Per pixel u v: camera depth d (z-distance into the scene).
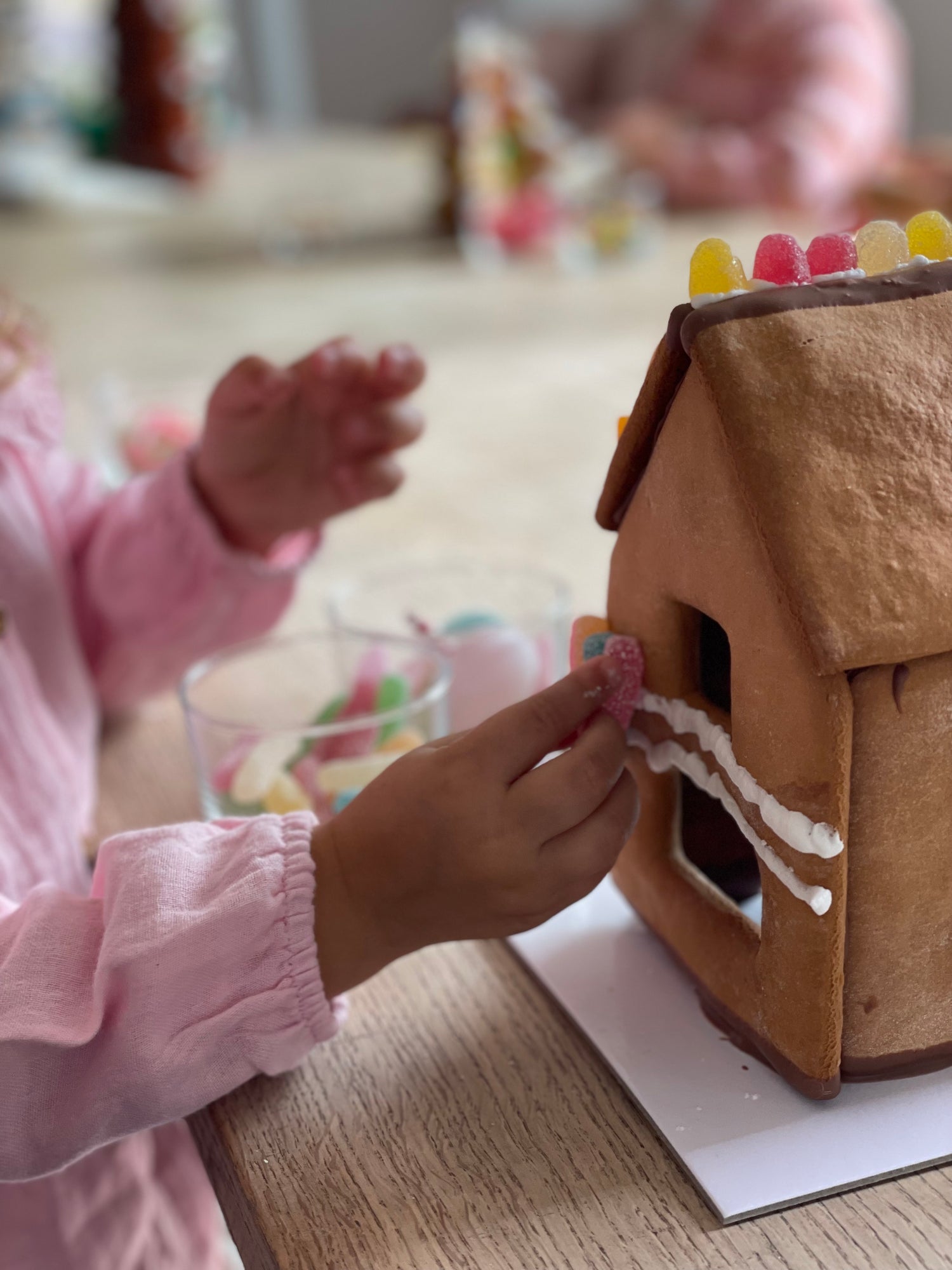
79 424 1.34
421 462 1.20
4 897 0.52
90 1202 0.61
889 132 3.02
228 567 0.77
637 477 0.43
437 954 0.52
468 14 5.13
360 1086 0.44
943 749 0.37
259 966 0.41
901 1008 0.40
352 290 1.98
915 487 0.35
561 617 0.67
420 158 3.42
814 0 3.09
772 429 0.35
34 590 0.71
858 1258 0.35
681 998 0.47
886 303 0.37
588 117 4.59
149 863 0.44
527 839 0.40
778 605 0.36
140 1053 0.40
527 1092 0.43
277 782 0.55
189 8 3.03
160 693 0.81
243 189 3.06
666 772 0.46
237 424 0.73
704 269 0.39
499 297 1.88
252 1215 0.39
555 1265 0.36
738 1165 0.38
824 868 0.37
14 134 3.36
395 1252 0.37
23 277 2.24
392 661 0.64
